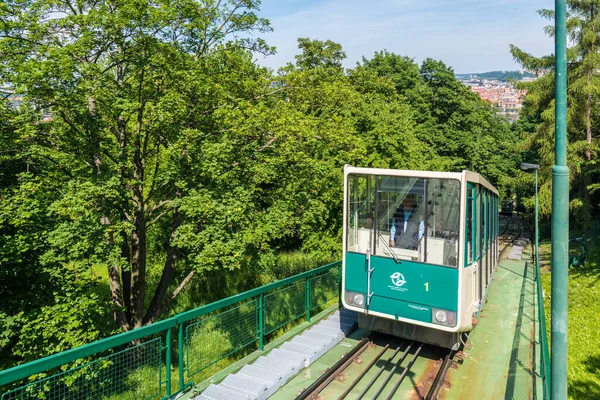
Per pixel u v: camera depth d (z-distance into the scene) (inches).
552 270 172.9
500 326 435.8
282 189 567.5
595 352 530.6
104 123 473.1
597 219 1237.7
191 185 482.3
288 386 292.5
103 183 412.8
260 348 344.5
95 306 399.5
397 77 1550.2
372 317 361.7
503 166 1518.2
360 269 351.3
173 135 482.9
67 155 462.3
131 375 241.3
